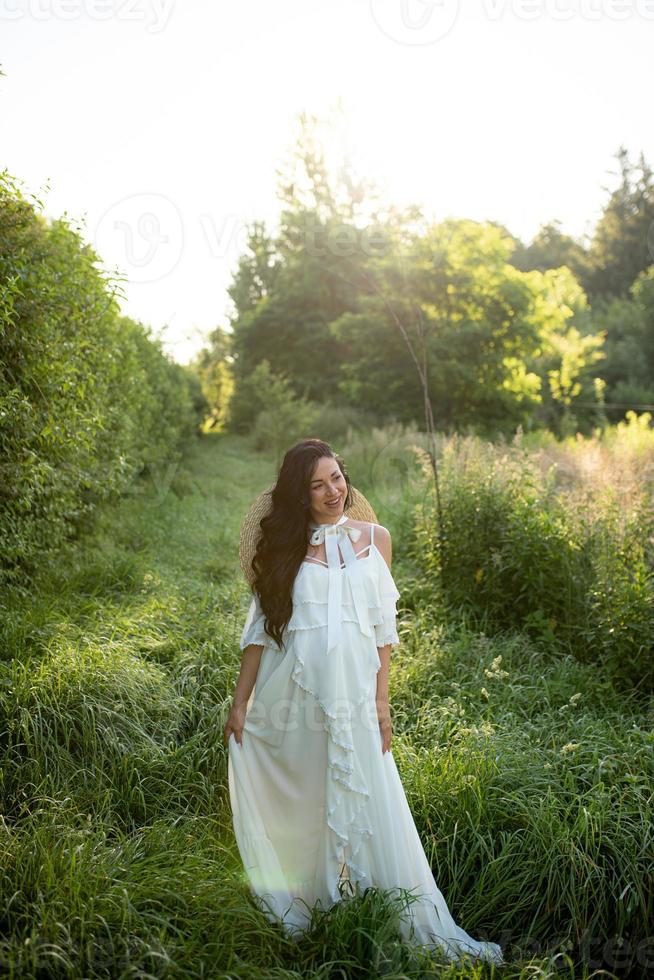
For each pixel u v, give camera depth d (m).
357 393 19.16
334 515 2.63
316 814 2.53
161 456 11.31
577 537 5.19
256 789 2.59
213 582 6.04
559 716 3.92
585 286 40.31
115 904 2.31
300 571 2.55
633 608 4.32
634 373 28.69
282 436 19.42
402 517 7.83
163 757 3.29
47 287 4.58
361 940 2.39
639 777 3.12
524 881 2.80
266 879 2.51
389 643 2.64
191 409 18.08
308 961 2.38
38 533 4.79
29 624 4.06
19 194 4.39
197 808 3.11
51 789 3.01
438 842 2.95
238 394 26.81
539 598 5.12
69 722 3.32
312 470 2.56
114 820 2.98
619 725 3.73
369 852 2.52
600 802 2.98
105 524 6.76
